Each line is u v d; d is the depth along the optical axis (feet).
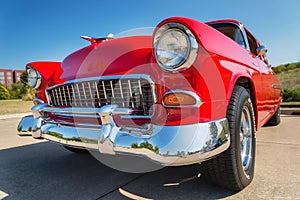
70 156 10.68
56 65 8.99
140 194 6.57
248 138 7.35
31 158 10.50
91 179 7.83
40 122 7.86
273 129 15.31
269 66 12.75
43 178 8.04
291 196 6.07
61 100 7.66
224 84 5.70
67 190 7.04
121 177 7.90
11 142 14.24
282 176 7.35
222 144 5.26
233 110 6.03
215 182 6.51
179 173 7.93
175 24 4.97
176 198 6.23
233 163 5.94
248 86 7.97
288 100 31.99
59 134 6.89
